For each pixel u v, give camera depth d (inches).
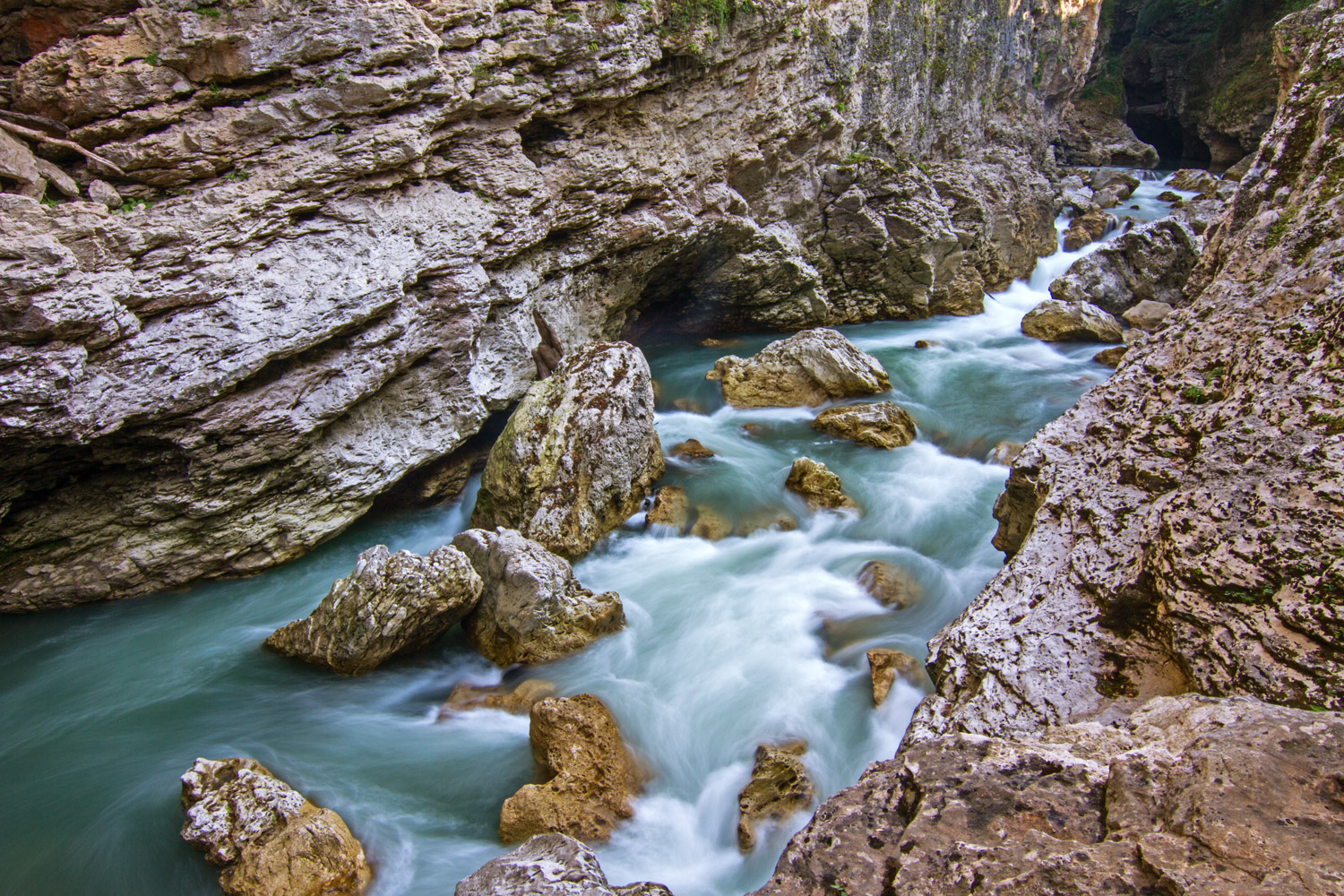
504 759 264.2
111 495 344.5
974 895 97.2
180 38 325.4
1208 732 110.7
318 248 360.8
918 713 166.7
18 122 314.0
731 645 312.0
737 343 690.8
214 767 247.8
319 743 275.7
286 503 376.2
